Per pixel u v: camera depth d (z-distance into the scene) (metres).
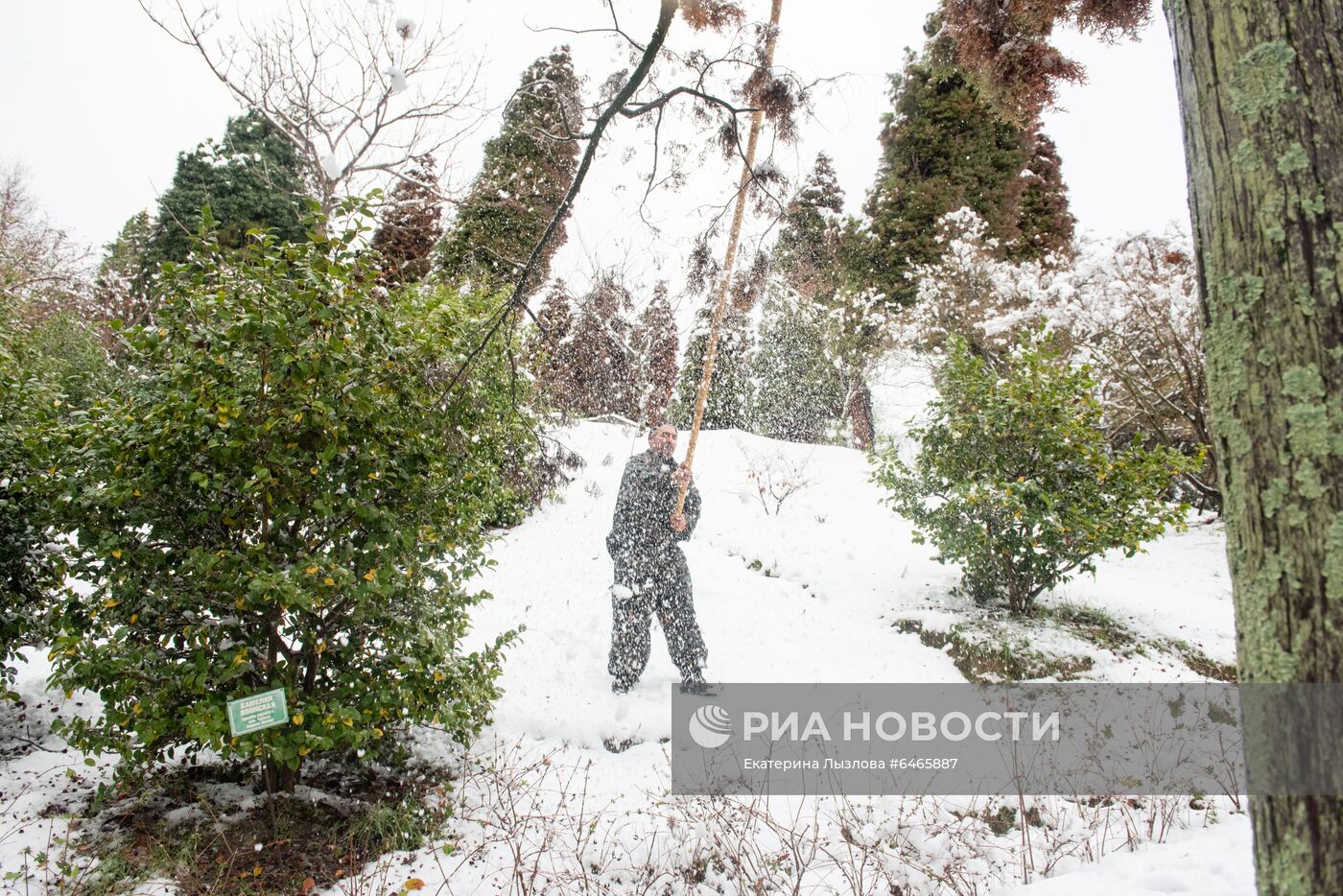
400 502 3.27
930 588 6.54
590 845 3.27
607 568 7.11
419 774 3.76
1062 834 3.50
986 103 4.22
